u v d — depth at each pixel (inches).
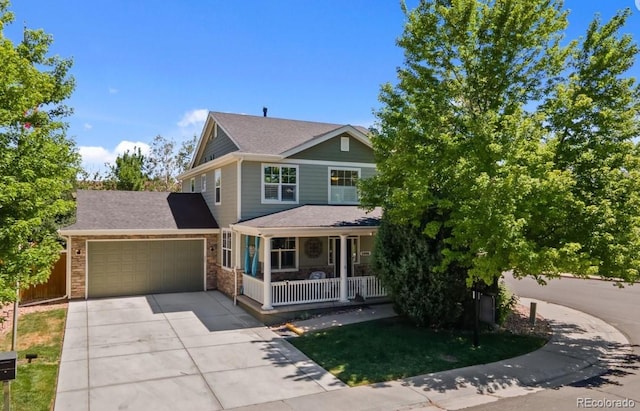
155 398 287.3
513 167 344.2
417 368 344.5
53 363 354.9
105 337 436.5
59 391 297.9
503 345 406.3
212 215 764.6
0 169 276.1
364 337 428.5
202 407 273.1
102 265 655.8
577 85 425.4
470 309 461.1
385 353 380.8
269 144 685.3
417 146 416.8
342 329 459.8
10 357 226.7
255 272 594.6
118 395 291.9
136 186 1305.4
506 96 443.8
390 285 473.4
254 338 436.8
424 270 444.1
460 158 382.9
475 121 390.0
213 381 318.3
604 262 356.2
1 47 281.3
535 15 414.6
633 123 400.5
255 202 647.8
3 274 274.5
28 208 283.4
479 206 352.5
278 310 510.0
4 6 318.7
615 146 384.8
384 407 272.7
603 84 418.3
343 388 304.0
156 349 397.4
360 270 690.8
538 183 346.9
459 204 387.5
